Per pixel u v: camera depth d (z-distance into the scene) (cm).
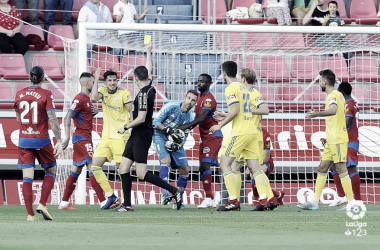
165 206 3572
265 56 4756
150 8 5569
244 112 2856
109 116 3222
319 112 2988
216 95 4703
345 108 3306
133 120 2873
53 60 5066
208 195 3319
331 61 4856
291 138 4341
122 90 3219
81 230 1947
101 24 3834
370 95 4816
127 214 2802
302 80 4847
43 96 2383
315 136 4353
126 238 1700
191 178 4181
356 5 5738
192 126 3197
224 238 1708
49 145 2414
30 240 1645
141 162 2888
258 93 2978
